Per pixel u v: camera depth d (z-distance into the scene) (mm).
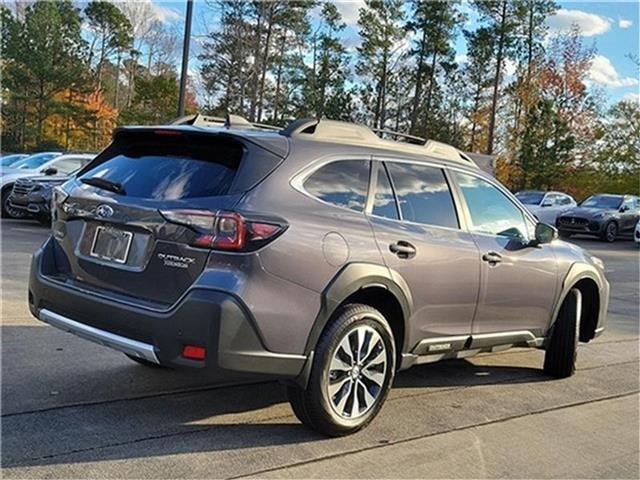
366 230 3930
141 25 59781
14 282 7488
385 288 3973
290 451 3635
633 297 10758
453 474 3521
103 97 52406
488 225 4945
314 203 3764
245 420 4031
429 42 48656
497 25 46688
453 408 4629
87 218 3879
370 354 3967
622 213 21984
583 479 3602
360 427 3973
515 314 5051
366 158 4176
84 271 3863
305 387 3678
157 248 3518
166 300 3469
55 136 47219
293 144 3848
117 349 3627
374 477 3400
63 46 46719
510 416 4551
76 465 3258
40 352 4992
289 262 3492
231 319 3299
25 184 13320
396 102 50500
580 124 42812
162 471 3271
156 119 43250
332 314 3723
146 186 3758
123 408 4062
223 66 39156
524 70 47344
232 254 3369
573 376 5707
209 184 3604
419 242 4215
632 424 4559
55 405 4000
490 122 47469
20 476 3096
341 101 46969
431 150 4777
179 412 4078
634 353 6770
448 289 4418
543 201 22469
